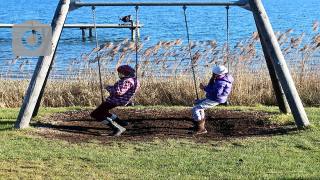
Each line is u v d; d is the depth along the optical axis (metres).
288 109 8.69
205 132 7.54
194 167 5.31
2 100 11.66
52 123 8.20
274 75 8.49
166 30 36.09
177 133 7.46
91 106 11.29
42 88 8.52
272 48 7.59
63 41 29.94
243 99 11.23
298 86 11.55
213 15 52.62
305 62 11.95
